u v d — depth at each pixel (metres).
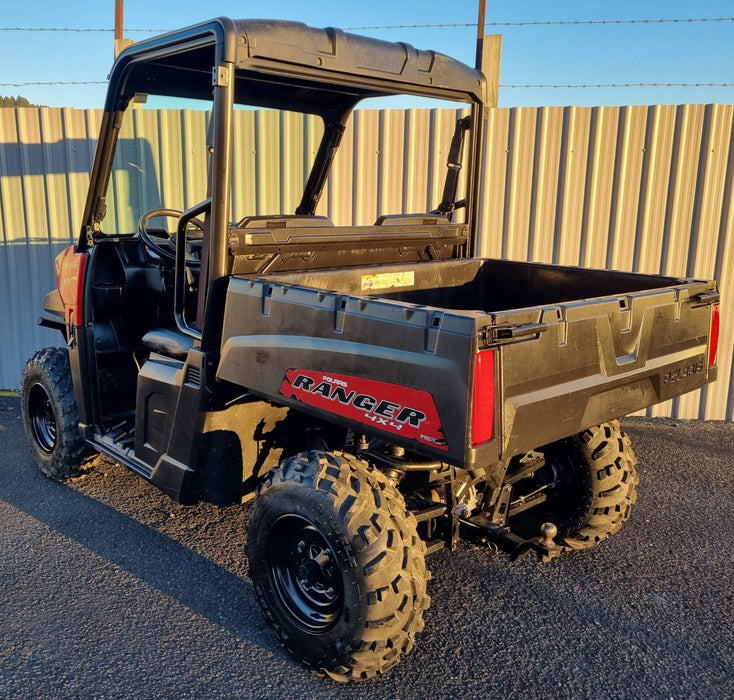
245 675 2.56
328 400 2.40
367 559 2.28
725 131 5.11
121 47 5.55
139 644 2.72
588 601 3.06
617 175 5.32
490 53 5.33
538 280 3.65
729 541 3.59
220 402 2.88
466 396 2.01
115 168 3.54
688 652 2.72
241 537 3.58
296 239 2.98
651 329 2.64
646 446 4.95
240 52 2.54
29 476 4.32
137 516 3.79
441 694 2.48
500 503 2.91
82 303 3.62
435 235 3.66
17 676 2.52
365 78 2.98
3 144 5.90
